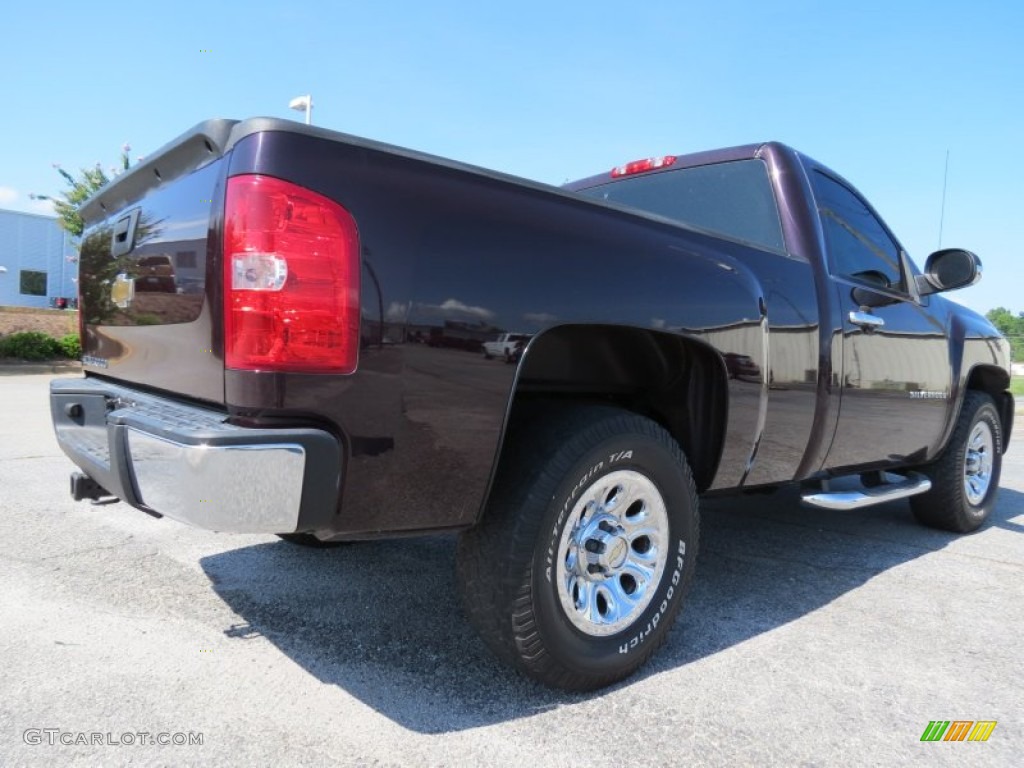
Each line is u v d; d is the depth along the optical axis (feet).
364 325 6.13
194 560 11.60
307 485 5.84
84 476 9.02
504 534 7.20
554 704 7.61
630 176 13.64
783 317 9.84
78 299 11.13
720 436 9.07
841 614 10.56
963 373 14.44
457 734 6.95
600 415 7.94
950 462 14.82
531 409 8.11
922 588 11.81
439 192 6.63
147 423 6.58
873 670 8.72
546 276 7.18
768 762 6.71
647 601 8.37
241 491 5.72
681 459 8.57
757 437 9.49
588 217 7.74
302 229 5.93
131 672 7.89
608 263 7.68
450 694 7.72
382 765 6.40
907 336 12.67
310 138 6.11
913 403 12.93
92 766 6.20
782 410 9.83
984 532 15.94
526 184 7.34
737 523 15.97
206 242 6.56
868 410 11.70
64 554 11.59
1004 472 25.07
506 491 7.32
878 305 11.96
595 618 7.88
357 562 11.87
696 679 8.34
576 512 7.61
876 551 14.01
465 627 9.46
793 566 12.89
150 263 7.96
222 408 6.62
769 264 10.07
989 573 12.71
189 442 5.83
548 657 7.41
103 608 9.55
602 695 7.88
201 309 6.67
